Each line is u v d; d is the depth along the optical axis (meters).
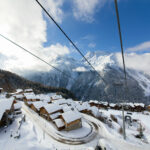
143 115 67.12
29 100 59.50
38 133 26.77
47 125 33.69
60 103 59.62
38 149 18.64
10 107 34.00
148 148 23.61
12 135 22.16
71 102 70.69
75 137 28.16
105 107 87.06
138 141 27.42
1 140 19.81
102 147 19.78
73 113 35.91
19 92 94.19
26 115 41.09
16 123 30.06
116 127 39.66
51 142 24.14
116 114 64.88
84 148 23.41
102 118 46.19
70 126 32.31
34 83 168.62
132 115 66.06
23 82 155.50
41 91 145.88
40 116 41.50
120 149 22.89
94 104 90.75
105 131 32.66
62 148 22.64
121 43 7.66
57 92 148.75
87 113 54.03
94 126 37.06
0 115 26.62
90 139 27.61
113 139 27.25
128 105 87.38
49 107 41.16
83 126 36.34
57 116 38.06
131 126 49.56
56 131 30.44
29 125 29.97
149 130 46.66
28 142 20.22
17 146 18.06
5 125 27.67
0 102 34.50
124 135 26.84
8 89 119.38
